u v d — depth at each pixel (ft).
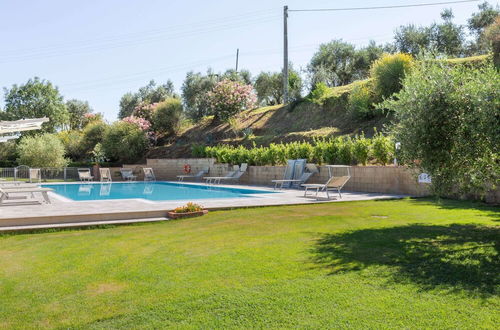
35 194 49.01
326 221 25.11
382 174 45.60
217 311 10.71
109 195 50.29
